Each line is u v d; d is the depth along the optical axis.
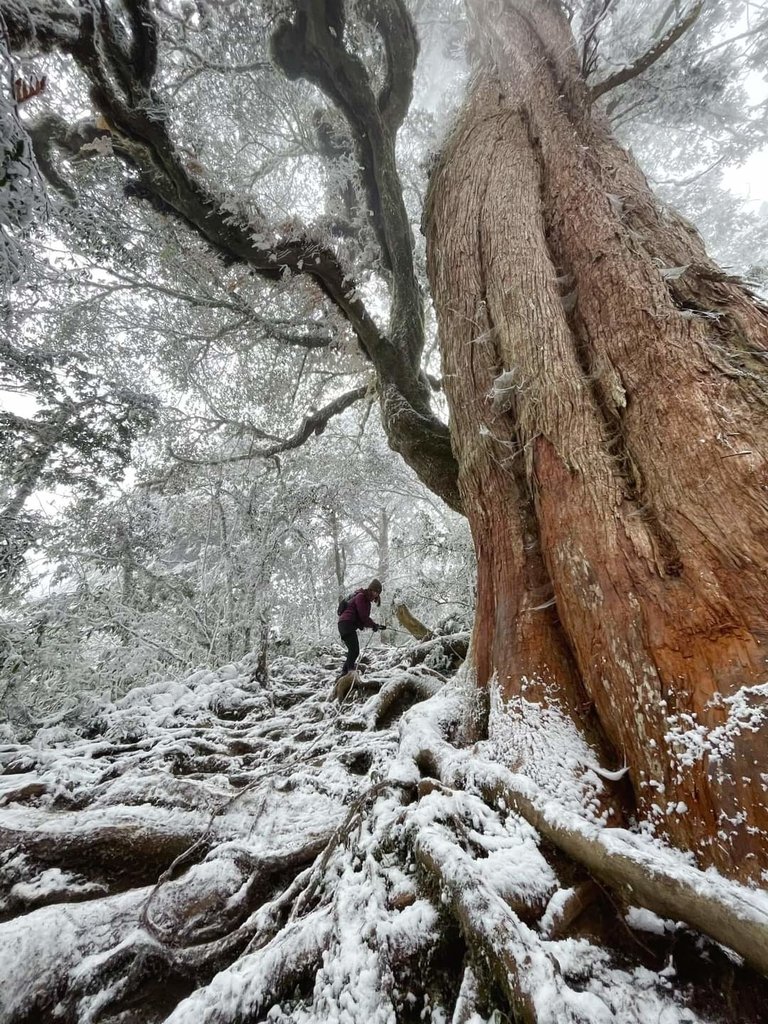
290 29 5.56
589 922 1.43
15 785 2.84
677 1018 1.18
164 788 2.68
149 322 7.89
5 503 5.18
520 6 5.52
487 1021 1.16
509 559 2.71
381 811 1.93
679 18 5.58
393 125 6.60
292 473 9.82
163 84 6.61
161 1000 1.59
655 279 2.77
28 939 1.68
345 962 1.35
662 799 1.58
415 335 6.48
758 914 1.10
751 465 1.89
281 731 4.18
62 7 3.52
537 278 3.27
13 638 4.69
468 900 1.33
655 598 1.85
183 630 7.95
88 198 6.40
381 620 9.90
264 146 8.02
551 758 1.89
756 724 1.45
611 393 2.50
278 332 7.96
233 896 1.97
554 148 4.16
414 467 5.40
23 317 5.36
